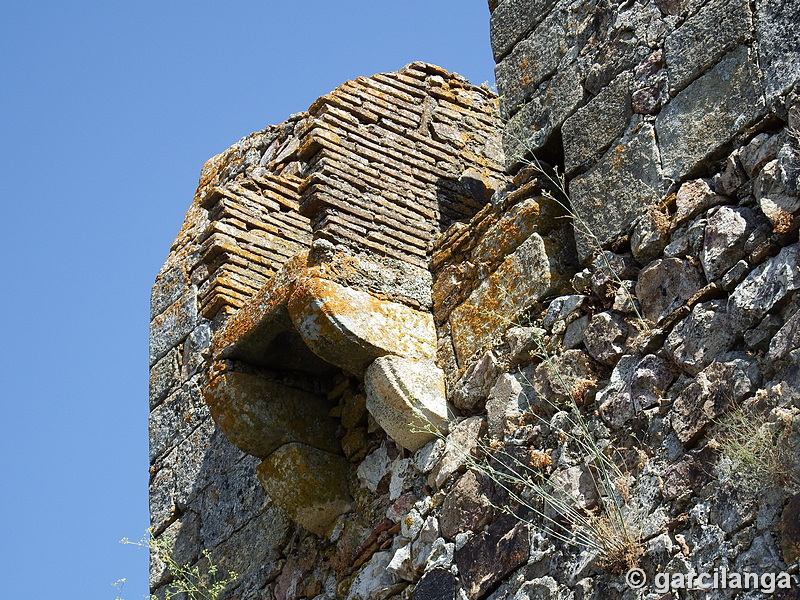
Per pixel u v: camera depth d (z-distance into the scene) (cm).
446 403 655
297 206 832
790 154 529
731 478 503
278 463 702
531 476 591
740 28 568
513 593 572
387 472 681
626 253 591
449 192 751
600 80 628
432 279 703
